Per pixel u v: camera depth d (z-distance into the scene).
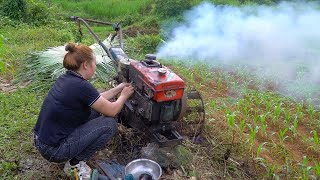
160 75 3.69
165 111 3.76
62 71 5.93
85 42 9.48
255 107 6.54
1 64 5.94
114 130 3.69
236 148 4.79
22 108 5.08
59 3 19.23
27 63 6.48
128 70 4.11
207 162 4.32
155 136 3.90
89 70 3.57
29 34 9.16
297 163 4.76
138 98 3.91
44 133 3.47
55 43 8.51
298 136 5.71
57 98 3.42
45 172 3.86
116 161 4.10
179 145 4.24
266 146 5.27
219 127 5.34
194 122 4.98
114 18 17.86
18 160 3.97
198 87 7.19
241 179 4.24
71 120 3.48
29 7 12.82
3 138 4.34
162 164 4.02
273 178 4.37
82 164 3.68
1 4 12.73
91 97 3.46
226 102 6.52
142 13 18.11
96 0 20.02
